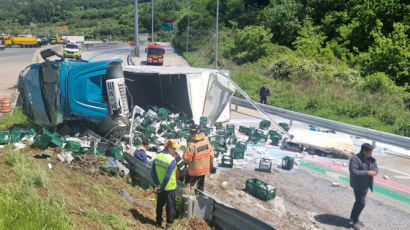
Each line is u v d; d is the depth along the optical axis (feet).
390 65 81.10
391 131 47.39
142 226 17.39
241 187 25.86
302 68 86.33
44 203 14.58
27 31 440.86
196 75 46.26
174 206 17.97
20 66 100.73
